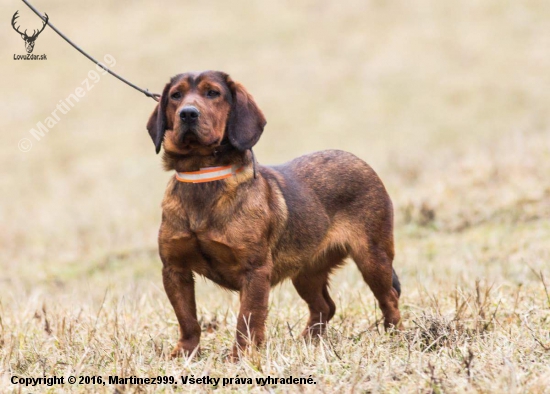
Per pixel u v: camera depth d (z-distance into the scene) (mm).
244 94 7445
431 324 7523
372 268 8344
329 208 8227
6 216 19719
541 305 8211
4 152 29672
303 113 33406
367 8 45125
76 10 47250
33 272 14156
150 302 9570
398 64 38031
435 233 13523
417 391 5836
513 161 15680
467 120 30594
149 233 16344
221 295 10203
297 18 44625
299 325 8664
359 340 7445
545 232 12164
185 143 7105
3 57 40844
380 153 25516
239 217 7156
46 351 7488
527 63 36562
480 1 44406
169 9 46812
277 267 7770
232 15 45594
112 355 7219
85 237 16500
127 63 39844
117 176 24969
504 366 6105
